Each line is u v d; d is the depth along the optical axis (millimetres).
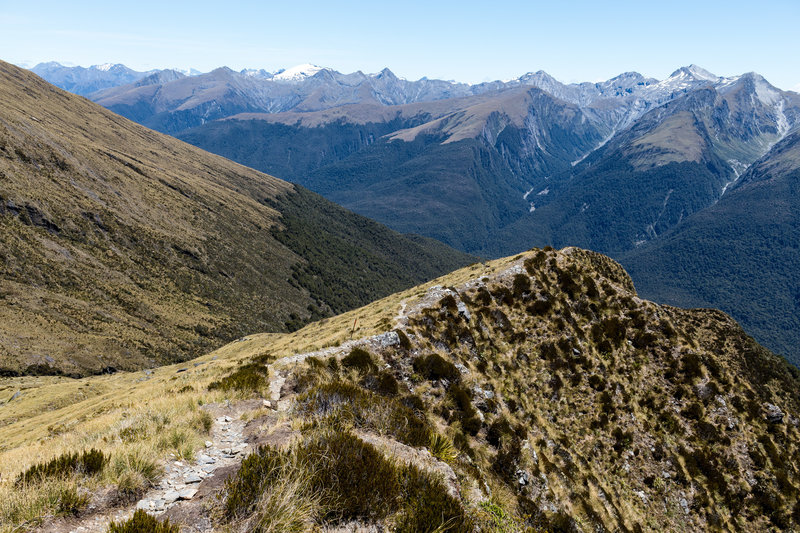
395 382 21016
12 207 142875
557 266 41812
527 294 37406
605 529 20656
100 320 124438
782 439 31625
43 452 10195
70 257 145875
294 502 6555
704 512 26469
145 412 12711
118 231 179500
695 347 36344
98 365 101125
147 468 7961
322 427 10164
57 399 58094
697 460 28938
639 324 37844
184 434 10172
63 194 170625
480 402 23453
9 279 117000
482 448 20031
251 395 15477
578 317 37469
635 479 27078
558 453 24969
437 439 13086
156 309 153000
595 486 24203
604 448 28141
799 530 26406
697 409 31875
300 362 20328
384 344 24250
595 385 31812
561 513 18703
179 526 5930
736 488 27969
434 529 7188
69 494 6637
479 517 9172
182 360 131625
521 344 32812
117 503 7020
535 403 28875
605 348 35250
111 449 8664
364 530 6828
